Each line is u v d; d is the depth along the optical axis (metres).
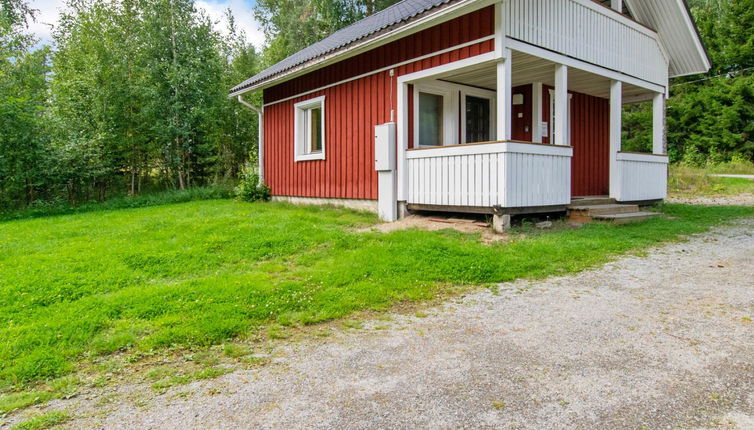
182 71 14.55
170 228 7.73
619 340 3.08
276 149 12.07
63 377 2.76
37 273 4.99
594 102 11.46
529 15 7.19
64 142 12.91
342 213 9.21
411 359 2.87
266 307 3.87
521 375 2.60
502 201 6.77
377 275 4.88
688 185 14.97
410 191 8.25
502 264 5.16
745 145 22.08
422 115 9.01
